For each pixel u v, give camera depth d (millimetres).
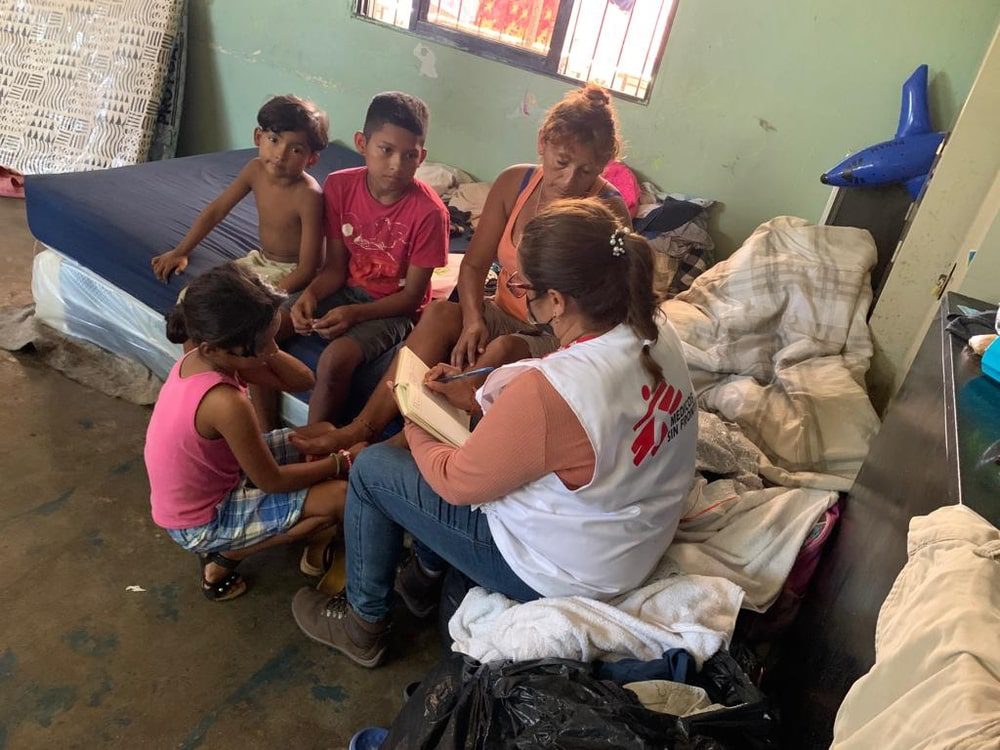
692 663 1248
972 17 2357
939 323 1602
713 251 2943
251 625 1679
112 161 3408
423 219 2008
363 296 2113
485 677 1181
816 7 2533
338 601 1653
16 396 2174
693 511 1624
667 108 2869
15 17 3500
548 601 1298
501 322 1896
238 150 3199
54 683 1473
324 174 3092
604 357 1168
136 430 2156
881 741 671
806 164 2725
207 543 1622
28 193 2334
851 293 2334
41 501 1855
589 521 1238
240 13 3443
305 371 1770
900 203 2461
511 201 1886
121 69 3395
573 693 1118
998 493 937
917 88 2424
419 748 1142
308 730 1495
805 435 1952
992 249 1709
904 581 831
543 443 1161
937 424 1190
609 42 2904
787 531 1609
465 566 1438
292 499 1678
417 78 3250
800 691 1315
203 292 1454
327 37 3332
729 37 2688
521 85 3074
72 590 1660
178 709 1478
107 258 2217
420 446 1364
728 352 2250
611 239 1148
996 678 623
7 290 2648
